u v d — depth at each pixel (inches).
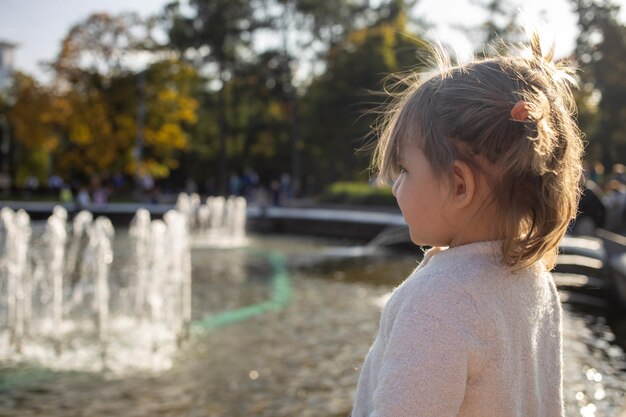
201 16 1337.4
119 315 247.6
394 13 1359.5
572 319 241.4
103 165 1203.2
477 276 30.5
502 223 31.3
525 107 29.7
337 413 148.5
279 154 1552.7
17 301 268.2
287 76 1366.9
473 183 30.8
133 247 502.0
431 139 31.3
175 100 1226.0
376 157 36.5
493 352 29.8
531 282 33.7
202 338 214.5
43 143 1209.4
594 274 288.4
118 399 156.9
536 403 32.6
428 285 30.4
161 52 1190.3
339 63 1266.0
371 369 33.1
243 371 179.0
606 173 1069.8
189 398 157.6
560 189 31.3
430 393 28.1
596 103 1063.6
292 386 166.6
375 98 1173.7
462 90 31.0
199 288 319.0
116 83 1146.7
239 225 718.5
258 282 340.8
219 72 1379.2
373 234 616.4
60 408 150.6
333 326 233.5
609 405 142.6
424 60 36.4
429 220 32.4
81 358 189.2
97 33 1138.0
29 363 183.9
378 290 314.2
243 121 1578.5
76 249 488.1
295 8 1325.0
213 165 1616.6
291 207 971.9
